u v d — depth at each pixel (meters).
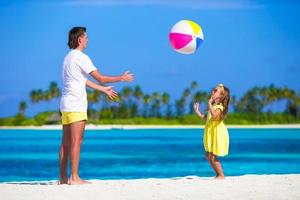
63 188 9.78
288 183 10.42
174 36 11.61
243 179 11.12
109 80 10.41
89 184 10.39
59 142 53.25
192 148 38.69
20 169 23.70
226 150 11.41
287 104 129.62
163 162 26.44
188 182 10.65
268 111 129.00
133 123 124.69
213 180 11.02
